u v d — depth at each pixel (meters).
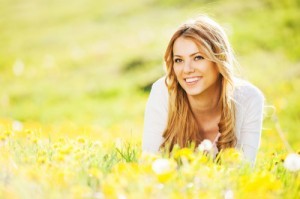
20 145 4.86
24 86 30.58
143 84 26.62
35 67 35.62
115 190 3.35
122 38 38.78
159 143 5.73
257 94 5.63
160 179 3.57
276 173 4.59
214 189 3.63
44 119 22.09
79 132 9.48
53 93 27.58
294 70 23.97
